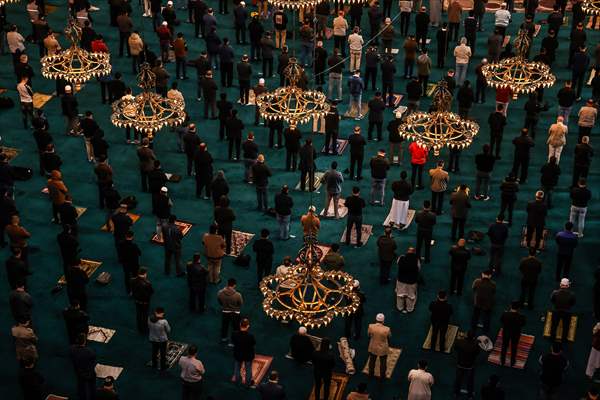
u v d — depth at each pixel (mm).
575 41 42969
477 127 28109
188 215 34969
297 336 27422
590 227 34812
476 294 29469
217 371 28844
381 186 35000
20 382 26859
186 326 30359
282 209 33000
